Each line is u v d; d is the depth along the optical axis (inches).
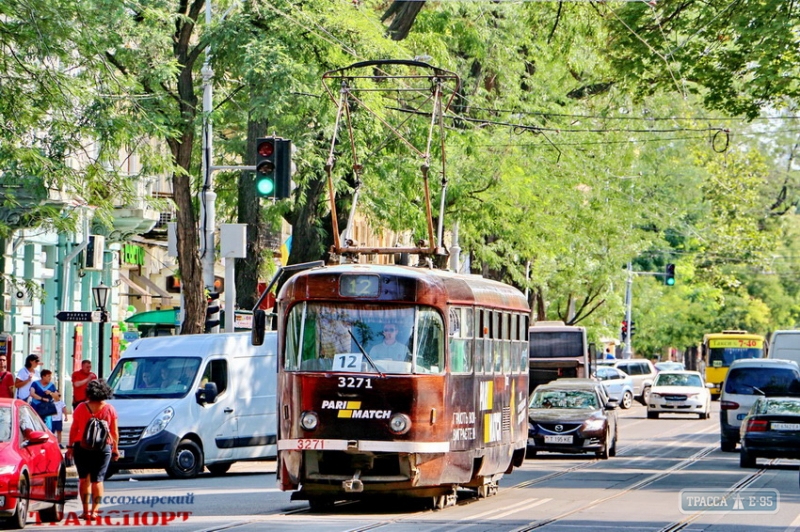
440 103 2134.6
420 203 3334.2
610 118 4229.8
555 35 3668.8
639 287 7337.6
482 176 3791.8
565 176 4318.4
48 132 2174.0
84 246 3619.6
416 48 3479.3
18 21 2098.9
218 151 3518.7
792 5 2596.0
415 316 1771.7
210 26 2731.3
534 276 5265.8
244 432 2571.4
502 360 2097.7
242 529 1513.3
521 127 3988.7
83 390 2554.1
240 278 3164.4
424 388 1750.7
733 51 2738.7
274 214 3065.9
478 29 3737.7
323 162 2913.4
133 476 2509.8
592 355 4943.4
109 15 2556.6
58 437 2532.0
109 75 2180.1
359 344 1763.0
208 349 2541.8
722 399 3270.2
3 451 1550.2
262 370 2632.9
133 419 2402.8
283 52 2701.8
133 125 2226.9
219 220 3777.1
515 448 2196.1
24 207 2288.4
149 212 3767.2
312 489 1754.4
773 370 3272.6
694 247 7810.0
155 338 2596.0
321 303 1788.9
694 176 5383.9
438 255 2043.6
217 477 2529.5
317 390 1747.0
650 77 2925.7
